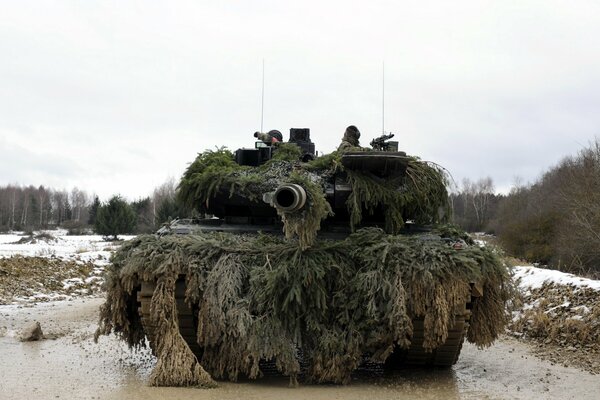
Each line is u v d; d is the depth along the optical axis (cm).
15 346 964
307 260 732
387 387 724
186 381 705
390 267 727
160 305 710
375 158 836
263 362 864
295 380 716
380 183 855
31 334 1021
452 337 750
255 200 841
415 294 710
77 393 664
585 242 2531
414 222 931
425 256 724
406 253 734
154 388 692
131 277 736
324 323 739
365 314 727
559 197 3056
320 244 761
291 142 1062
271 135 1090
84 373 774
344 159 840
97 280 2028
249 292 729
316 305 728
